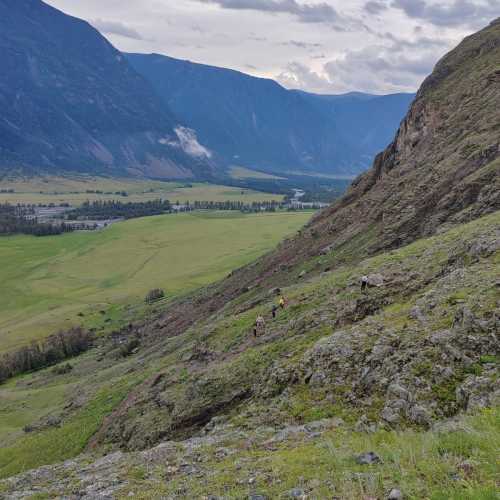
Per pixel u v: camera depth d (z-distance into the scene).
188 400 34.78
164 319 112.94
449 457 13.45
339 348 25.88
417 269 35.09
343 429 19.89
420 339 22.44
